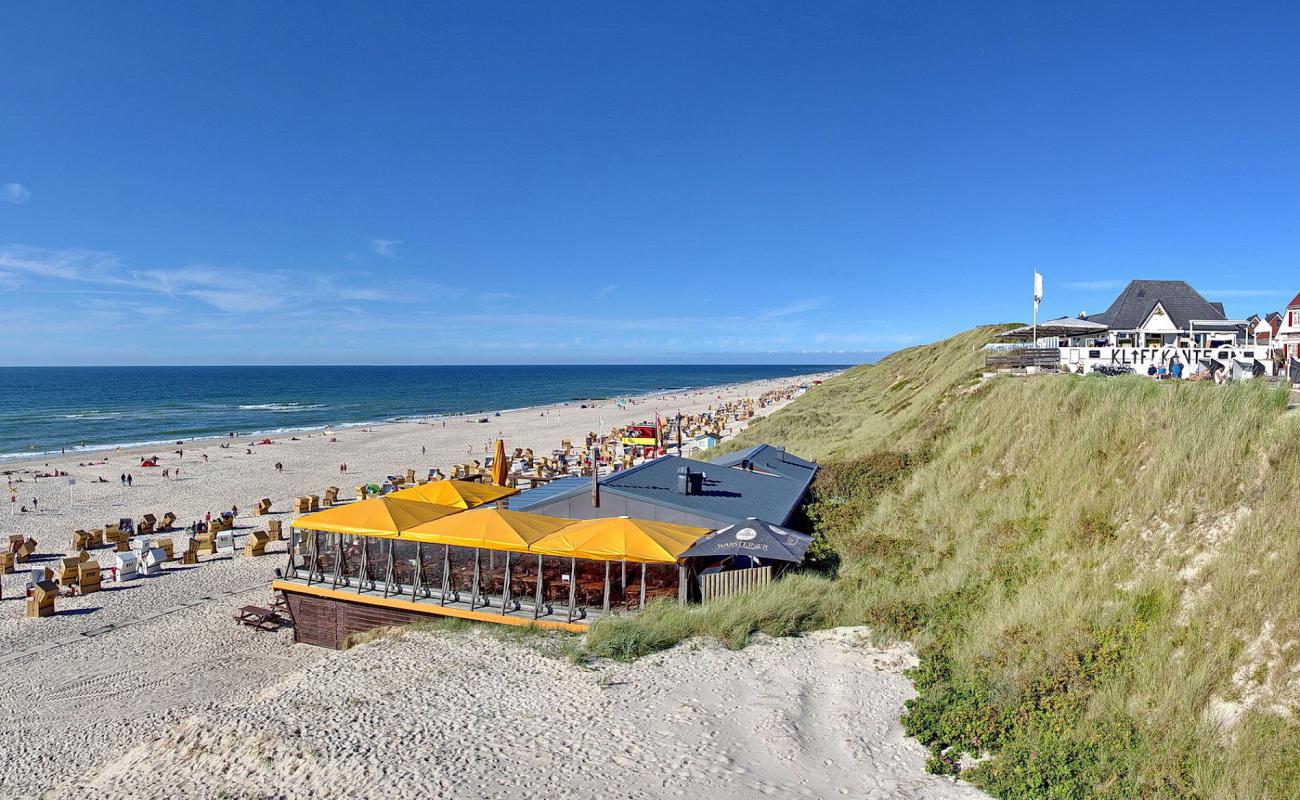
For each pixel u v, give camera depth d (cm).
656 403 12100
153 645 1820
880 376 6338
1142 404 1575
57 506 3862
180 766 979
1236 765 789
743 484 2133
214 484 4550
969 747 930
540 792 848
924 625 1327
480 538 1503
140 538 2786
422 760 934
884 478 2217
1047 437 1766
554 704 1105
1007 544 1516
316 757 948
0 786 1168
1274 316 3481
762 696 1105
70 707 1484
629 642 1318
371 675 1258
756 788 842
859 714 1039
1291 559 984
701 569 1606
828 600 1466
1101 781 810
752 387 17412
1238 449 1238
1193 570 1116
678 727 1011
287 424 9031
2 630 1952
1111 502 1409
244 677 1600
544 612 1521
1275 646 909
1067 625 1138
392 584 1712
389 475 4819
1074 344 2997
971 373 2889
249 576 2450
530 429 7906
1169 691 922
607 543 1457
